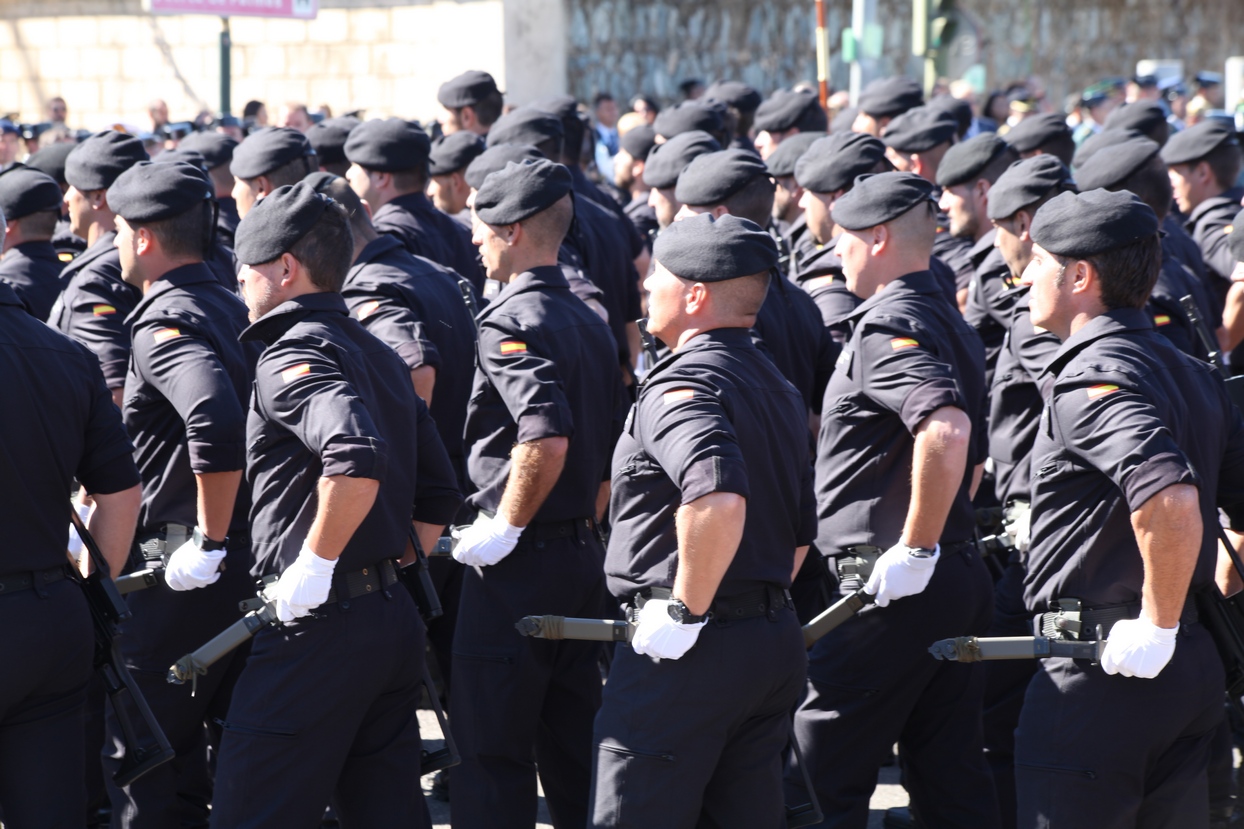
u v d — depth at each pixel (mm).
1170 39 70750
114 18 64938
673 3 65000
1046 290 11180
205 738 14875
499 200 13539
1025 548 14633
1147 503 10086
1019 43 70062
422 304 15641
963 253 19531
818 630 12750
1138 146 16188
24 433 11086
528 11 61312
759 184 16344
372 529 11422
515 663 13430
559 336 13312
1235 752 16844
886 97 28156
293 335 11258
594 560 13844
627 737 11008
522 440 12797
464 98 27219
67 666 11383
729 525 10273
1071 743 10938
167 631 13367
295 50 63094
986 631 13664
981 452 13859
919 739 13852
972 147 18656
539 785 16891
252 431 11352
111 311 15797
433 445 12500
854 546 13016
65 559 11492
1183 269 16766
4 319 11266
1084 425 10516
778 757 11586
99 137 17281
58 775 11453
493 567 13500
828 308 16406
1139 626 10398
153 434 13469
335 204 11602
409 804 11953
